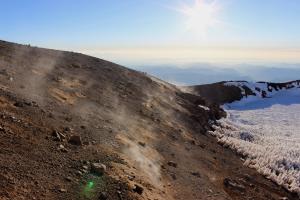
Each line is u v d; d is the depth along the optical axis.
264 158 25.50
